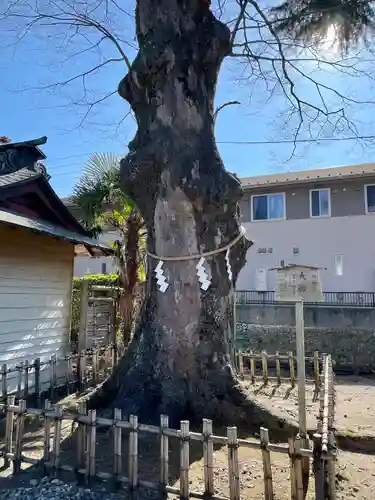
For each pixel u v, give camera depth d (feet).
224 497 9.25
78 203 30.76
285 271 12.05
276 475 10.98
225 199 15.29
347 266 54.13
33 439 14.29
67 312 25.13
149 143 15.69
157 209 15.56
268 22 20.35
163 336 14.92
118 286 31.42
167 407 14.06
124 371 16.12
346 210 54.90
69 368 21.42
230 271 15.72
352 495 10.47
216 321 14.98
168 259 15.17
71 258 25.90
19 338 20.95
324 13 19.34
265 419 13.98
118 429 10.39
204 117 16.08
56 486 10.41
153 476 10.92
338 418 17.66
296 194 57.57
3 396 17.58
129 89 16.53
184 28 15.88
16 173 22.89
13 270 20.83
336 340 39.58
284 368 31.09
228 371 14.90
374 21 19.16
